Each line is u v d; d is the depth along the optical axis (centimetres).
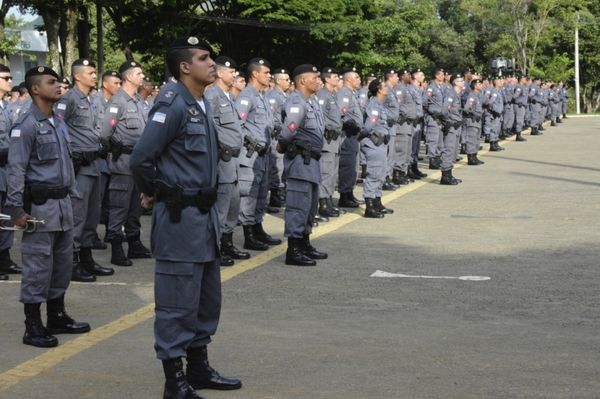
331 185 1400
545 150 2638
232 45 4550
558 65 7006
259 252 1129
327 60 4641
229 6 4409
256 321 776
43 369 646
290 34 4462
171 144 561
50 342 706
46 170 714
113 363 659
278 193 1548
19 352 691
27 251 707
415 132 1941
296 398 575
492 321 772
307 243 1067
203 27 4478
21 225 698
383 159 1399
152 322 777
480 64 7156
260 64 1157
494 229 1277
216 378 594
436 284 925
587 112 7750
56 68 3148
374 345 697
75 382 615
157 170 566
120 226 1058
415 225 1324
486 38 7019
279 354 674
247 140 1130
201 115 570
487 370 630
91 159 948
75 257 956
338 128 1380
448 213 1443
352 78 1505
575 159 2333
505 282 931
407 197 1650
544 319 779
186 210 560
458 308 821
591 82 7562
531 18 6975
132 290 914
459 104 1848
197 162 563
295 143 1023
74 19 3164
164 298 563
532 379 609
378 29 4650
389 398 572
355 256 1086
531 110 3300
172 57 568
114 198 1053
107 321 785
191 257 560
